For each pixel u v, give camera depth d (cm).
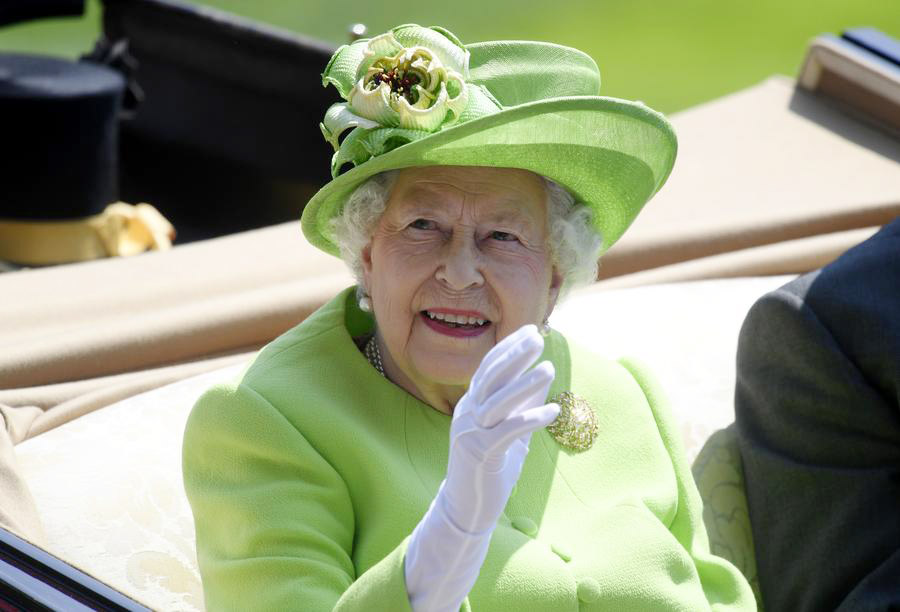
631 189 808
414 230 769
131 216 1806
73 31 3209
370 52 754
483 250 769
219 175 1916
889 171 1534
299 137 1825
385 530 739
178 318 1041
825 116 1688
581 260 812
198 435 754
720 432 1020
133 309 1113
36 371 972
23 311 1079
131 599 620
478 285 762
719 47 3903
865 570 888
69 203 1731
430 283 762
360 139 757
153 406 930
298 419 757
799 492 934
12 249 1731
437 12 4000
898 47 1709
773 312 947
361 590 637
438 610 625
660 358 1075
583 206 809
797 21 4184
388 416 790
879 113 1656
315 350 798
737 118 1683
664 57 3794
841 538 902
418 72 747
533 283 777
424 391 805
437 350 766
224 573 715
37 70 1762
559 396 852
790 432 947
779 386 951
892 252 950
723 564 853
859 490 908
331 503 744
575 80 809
